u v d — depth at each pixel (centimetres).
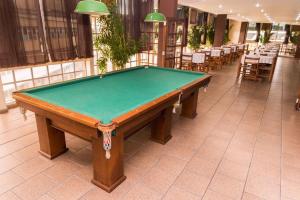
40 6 380
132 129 233
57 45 414
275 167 247
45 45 396
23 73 549
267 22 1775
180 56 746
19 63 364
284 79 725
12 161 246
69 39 433
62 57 427
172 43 709
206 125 353
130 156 263
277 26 1884
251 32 1977
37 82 512
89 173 230
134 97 243
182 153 271
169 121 294
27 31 364
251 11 956
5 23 335
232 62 1072
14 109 398
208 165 248
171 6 585
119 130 179
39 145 278
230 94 530
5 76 519
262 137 316
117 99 234
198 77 353
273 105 457
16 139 292
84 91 260
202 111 415
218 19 1160
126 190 207
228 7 847
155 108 222
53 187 208
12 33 346
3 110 378
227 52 991
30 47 374
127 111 186
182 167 244
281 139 311
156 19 347
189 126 348
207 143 296
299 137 318
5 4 330
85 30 462
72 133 222
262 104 462
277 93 550
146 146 287
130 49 545
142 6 601
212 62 862
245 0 657
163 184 216
